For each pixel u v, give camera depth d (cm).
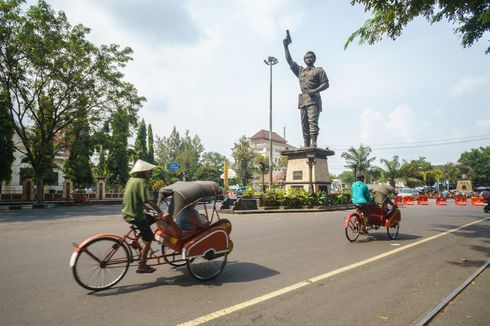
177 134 7956
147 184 472
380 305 385
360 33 786
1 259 612
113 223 1238
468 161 6812
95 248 442
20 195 2831
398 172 5375
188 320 341
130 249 469
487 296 422
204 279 480
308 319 344
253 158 5862
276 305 383
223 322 337
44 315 354
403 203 2772
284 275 507
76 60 2239
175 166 5300
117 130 2570
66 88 2283
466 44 812
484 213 1717
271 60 2797
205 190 501
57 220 1363
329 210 1898
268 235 905
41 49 2009
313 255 651
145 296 414
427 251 701
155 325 329
